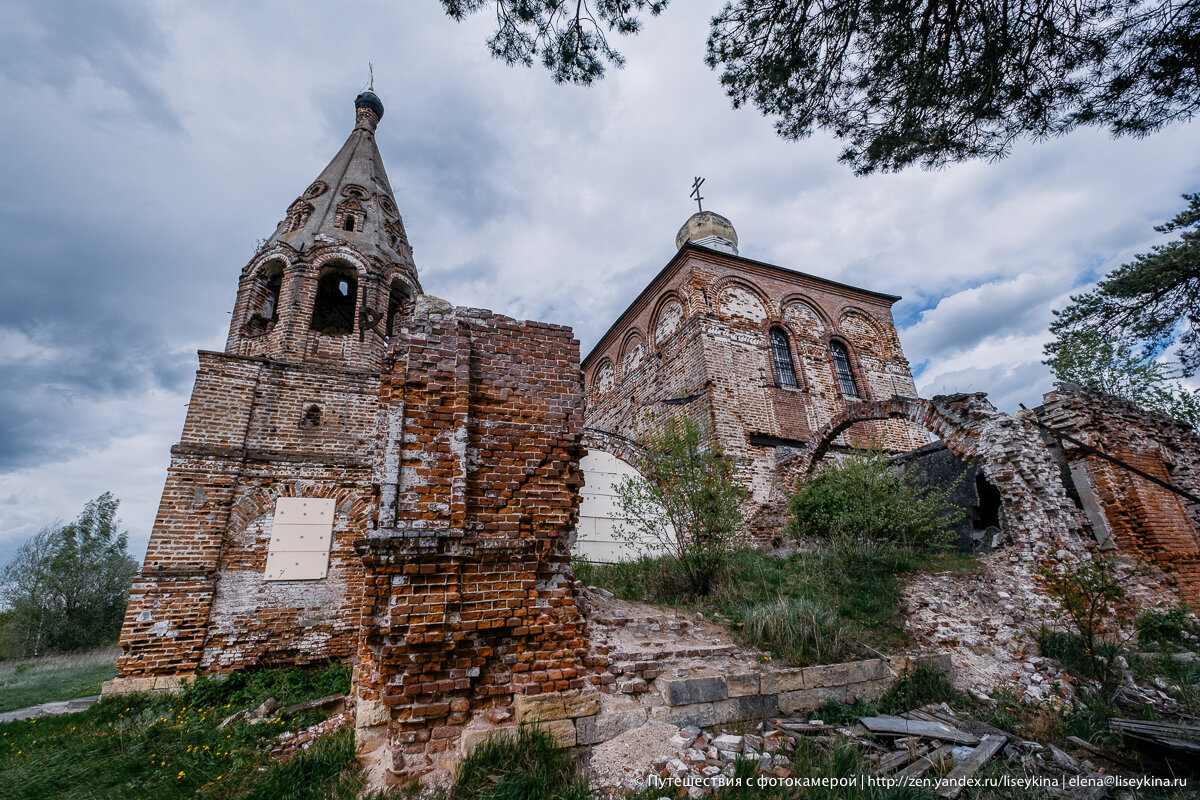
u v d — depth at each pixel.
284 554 11.79
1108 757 5.16
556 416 5.89
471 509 5.20
